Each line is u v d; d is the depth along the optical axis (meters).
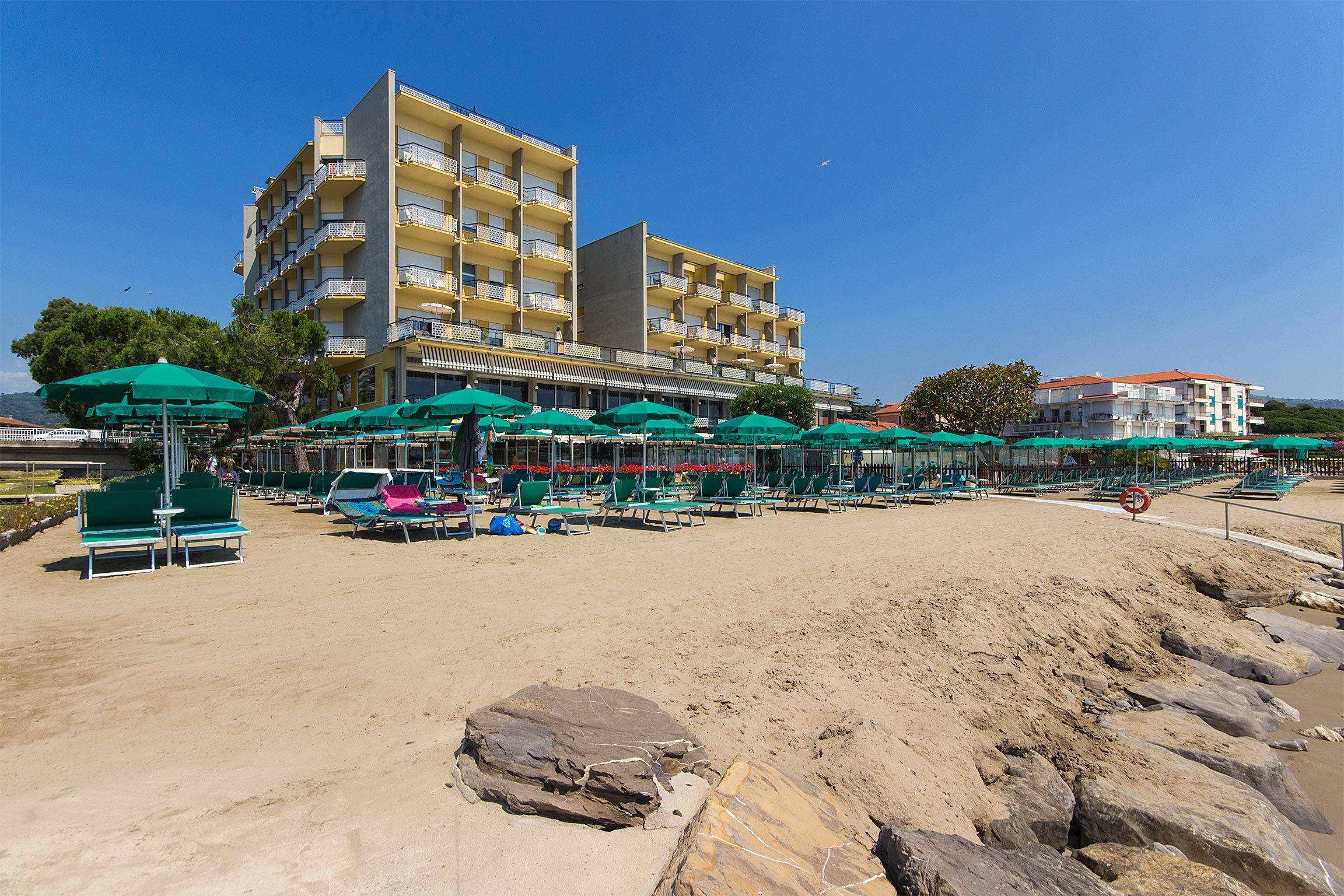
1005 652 6.59
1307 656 8.67
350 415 16.23
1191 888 3.49
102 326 31.44
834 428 19.28
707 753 3.51
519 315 34.72
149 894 2.21
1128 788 4.61
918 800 3.71
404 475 14.59
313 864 2.42
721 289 49.31
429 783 3.04
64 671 4.34
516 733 3.17
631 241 42.84
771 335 53.75
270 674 4.36
